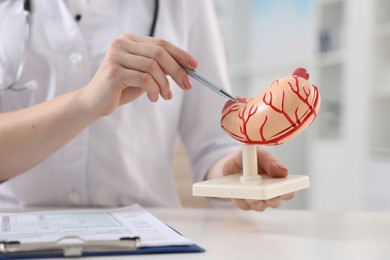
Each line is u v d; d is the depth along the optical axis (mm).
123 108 998
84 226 682
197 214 874
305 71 733
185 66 764
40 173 986
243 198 688
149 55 754
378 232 711
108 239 573
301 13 3283
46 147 854
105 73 764
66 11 989
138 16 1035
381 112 2701
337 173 2848
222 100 1108
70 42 980
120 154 994
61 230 652
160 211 910
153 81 753
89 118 819
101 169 992
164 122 1069
